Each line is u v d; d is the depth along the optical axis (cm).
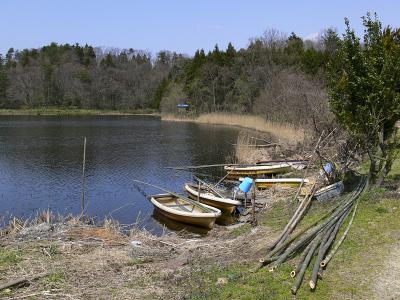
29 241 948
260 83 5916
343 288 684
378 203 1052
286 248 859
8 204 1683
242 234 1075
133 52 12362
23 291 693
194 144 3541
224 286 700
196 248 952
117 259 852
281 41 7188
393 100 1067
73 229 1066
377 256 790
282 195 1459
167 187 1992
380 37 1098
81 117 7438
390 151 1151
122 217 1502
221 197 1555
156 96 8850
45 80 8906
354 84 1073
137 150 3183
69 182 2073
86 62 10669
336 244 834
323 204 1165
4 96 8594
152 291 696
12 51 10862
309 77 4588
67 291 696
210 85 6881
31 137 3975
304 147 2280
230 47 7081
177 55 11388
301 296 662
